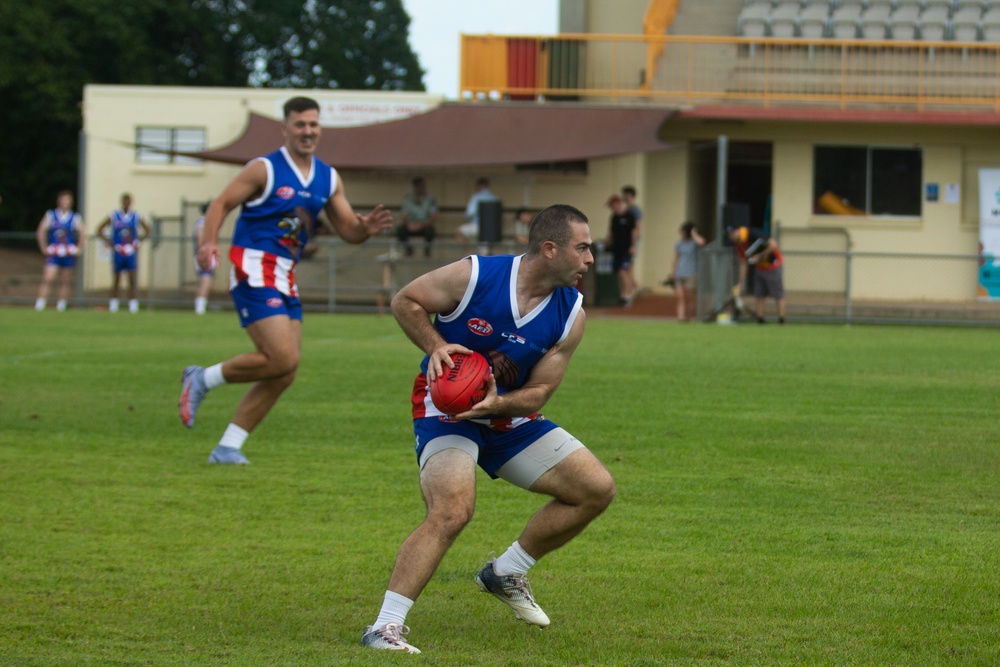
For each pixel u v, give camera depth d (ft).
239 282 35.91
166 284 116.16
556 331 20.59
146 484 33.24
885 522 29.19
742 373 59.82
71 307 115.14
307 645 19.94
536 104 115.65
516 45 124.57
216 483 33.42
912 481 33.94
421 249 110.22
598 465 21.03
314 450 38.68
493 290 20.38
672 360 66.33
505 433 20.95
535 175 122.42
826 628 21.13
